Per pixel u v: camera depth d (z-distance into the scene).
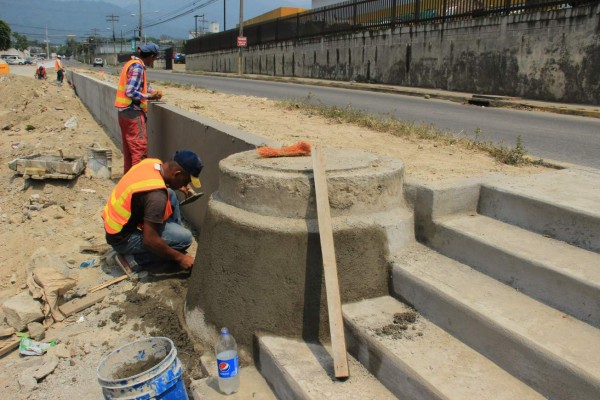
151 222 4.42
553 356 2.37
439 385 2.50
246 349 3.39
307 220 3.37
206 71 47.84
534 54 14.30
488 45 15.91
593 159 5.93
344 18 25.38
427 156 5.30
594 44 12.55
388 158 3.99
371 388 2.81
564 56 13.38
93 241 6.34
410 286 3.25
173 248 4.83
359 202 3.44
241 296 3.42
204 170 5.92
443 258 3.46
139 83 6.97
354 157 3.96
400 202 3.73
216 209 3.71
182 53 79.31
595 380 2.20
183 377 3.44
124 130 7.19
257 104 10.93
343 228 3.33
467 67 16.91
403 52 20.17
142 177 4.52
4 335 4.25
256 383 3.21
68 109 17.83
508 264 3.05
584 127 9.12
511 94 15.20
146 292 4.57
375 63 22.14
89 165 8.84
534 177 4.01
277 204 3.41
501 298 2.90
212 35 46.00
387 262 3.44
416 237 3.73
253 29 36.94
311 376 2.90
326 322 3.27
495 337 2.66
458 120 9.95
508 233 3.34
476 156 5.32
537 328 2.59
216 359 3.27
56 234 6.61
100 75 24.53
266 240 3.35
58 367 3.84
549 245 3.12
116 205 4.65
